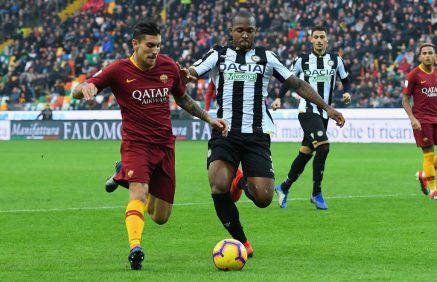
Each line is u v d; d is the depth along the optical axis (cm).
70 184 2072
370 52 4316
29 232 1229
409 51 4203
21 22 6162
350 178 2177
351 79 4278
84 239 1157
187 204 1606
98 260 970
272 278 830
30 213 1475
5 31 6125
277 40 4688
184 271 881
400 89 4081
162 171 998
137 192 933
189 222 1338
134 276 848
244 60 1057
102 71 960
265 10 4931
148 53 940
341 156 3039
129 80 961
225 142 1040
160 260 967
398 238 1130
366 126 4059
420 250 1023
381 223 1296
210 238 1162
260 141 1048
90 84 925
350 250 1029
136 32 944
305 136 1528
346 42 4431
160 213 1020
